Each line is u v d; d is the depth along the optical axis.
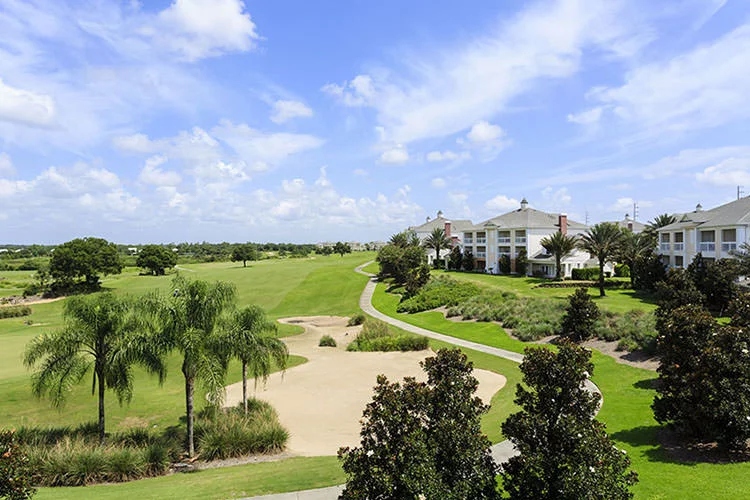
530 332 38.06
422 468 9.21
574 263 75.25
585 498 8.70
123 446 18.14
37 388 19.09
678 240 59.94
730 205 53.91
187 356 18.66
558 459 9.50
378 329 43.78
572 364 10.19
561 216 77.38
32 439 18.52
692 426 15.29
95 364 19.19
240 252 125.12
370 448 9.99
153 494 13.40
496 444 16.64
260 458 18.16
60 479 15.59
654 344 28.56
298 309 64.50
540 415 10.27
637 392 22.62
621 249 55.69
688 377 14.66
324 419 23.00
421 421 10.78
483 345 37.81
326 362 34.84
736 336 14.60
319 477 14.62
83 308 18.83
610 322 35.97
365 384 28.81
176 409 23.39
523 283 66.56
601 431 9.93
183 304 19.53
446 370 11.20
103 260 89.69
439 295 58.78
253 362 22.20
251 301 69.44
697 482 11.98
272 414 22.56
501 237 83.50
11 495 10.78
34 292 80.38
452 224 117.50
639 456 14.41
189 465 17.77
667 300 31.06
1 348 37.72
